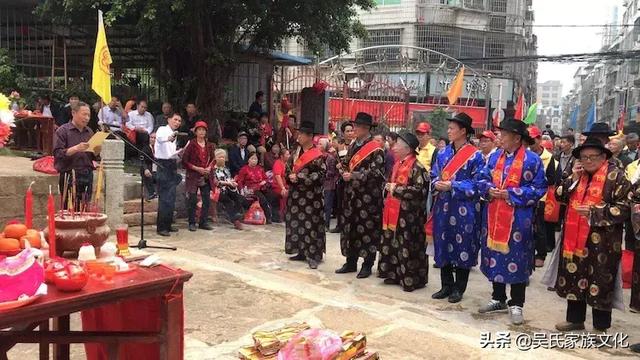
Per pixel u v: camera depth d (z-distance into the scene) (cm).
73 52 1262
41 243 242
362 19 2628
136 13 1022
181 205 916
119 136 679
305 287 523
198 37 1056
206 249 717
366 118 605
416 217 567
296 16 1091
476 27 2642
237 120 1189
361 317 428
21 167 688
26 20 1191
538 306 543
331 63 2116
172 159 773
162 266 242
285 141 1184
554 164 681
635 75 3241
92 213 271
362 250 613
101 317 286
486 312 506
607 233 428
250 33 1203
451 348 375
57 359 287
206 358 341
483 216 501
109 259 234
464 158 527
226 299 457
